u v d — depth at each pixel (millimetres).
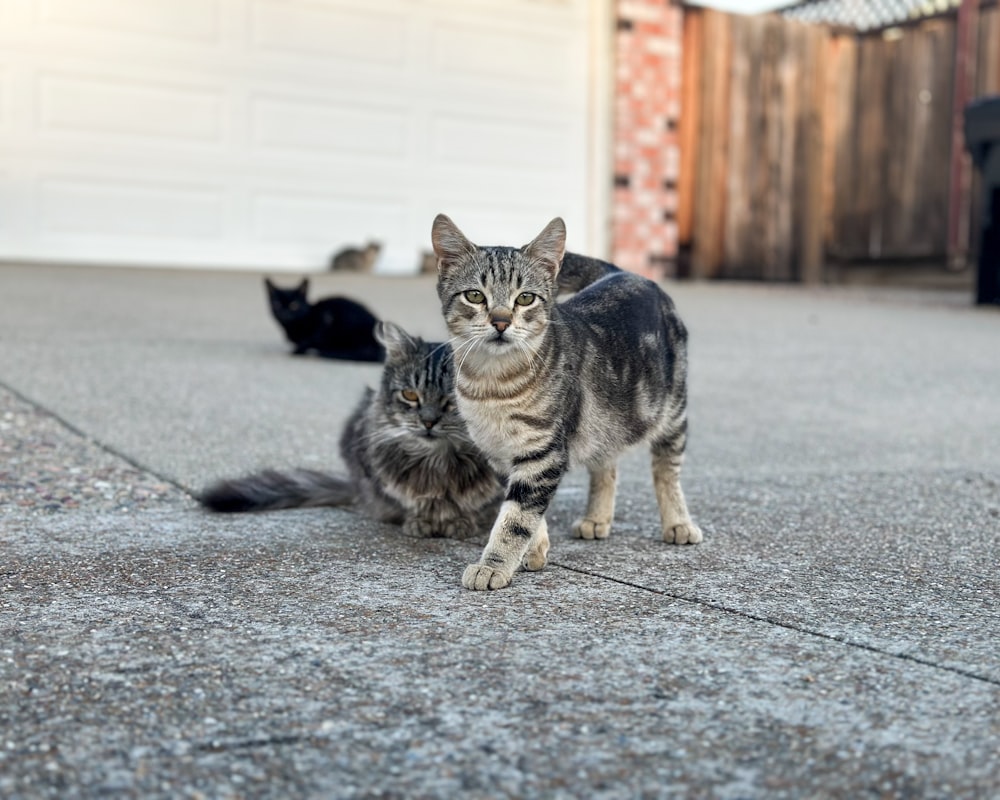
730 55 10750
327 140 9148
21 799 1312
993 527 2766
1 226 8086
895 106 11227
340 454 3092
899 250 11242
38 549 2393
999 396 4969
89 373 4496
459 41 9586
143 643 1822
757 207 11125
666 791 1354
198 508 2814
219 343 5539
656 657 1790
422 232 9625
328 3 9023
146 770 1386
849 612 2047
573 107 10148
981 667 1765
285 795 1331
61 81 8156
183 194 8656
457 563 2396
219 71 8672
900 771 1407
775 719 1554
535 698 1616
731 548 2525
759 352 6109
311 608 2025
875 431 4172
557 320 2451
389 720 1536
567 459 2389
